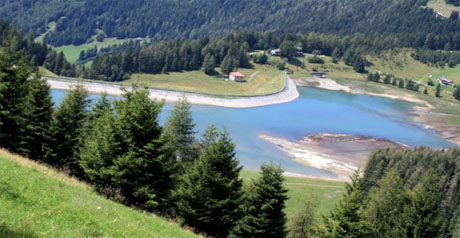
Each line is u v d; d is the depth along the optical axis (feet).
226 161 113.60
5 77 129.39
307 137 415.23
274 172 129.70
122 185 98.84
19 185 60.90
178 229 79.46
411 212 127.34
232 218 109.19
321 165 325.42
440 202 213.87
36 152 136.36
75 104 152.46
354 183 123.13
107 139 102.32
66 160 137.80
